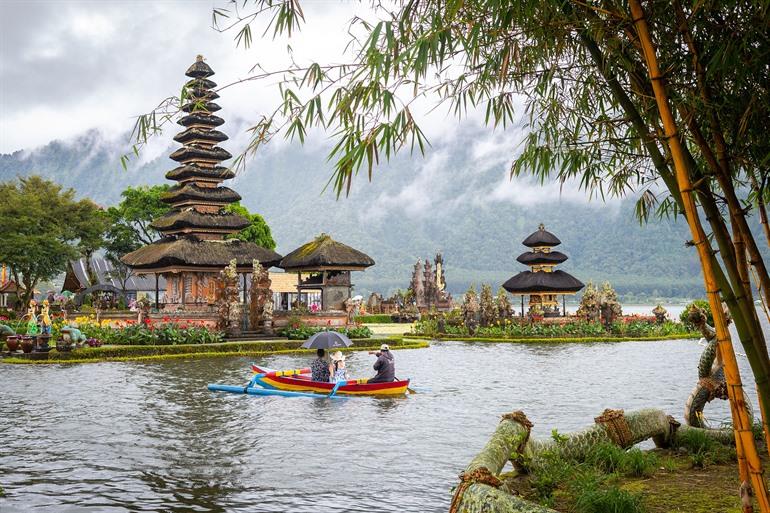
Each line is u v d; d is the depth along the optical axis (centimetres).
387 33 503
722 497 771
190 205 5672
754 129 636
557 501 770
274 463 1198
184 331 3850
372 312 8444
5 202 6612
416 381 2408
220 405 1862
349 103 522
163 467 1175
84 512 928
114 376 2577
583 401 1884
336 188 526
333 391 2031
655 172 802
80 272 9012
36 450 1310
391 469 1152
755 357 534
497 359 3325
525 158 802
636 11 512
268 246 8700
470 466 750
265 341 4103
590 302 5584
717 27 574
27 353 3294
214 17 586
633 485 833
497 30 577
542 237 5919
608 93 738
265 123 568
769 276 609
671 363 3027
